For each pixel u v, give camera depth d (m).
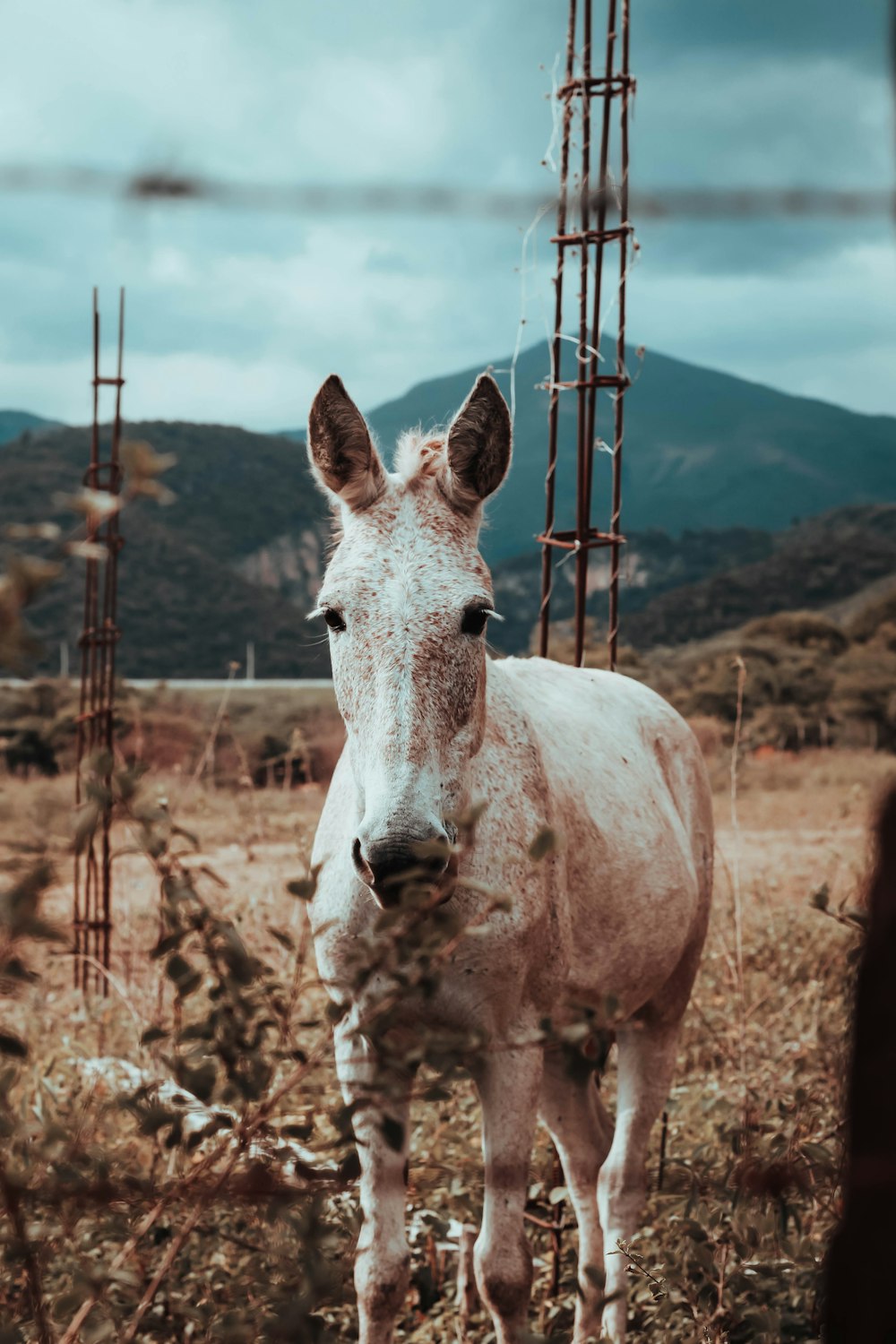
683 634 55.16
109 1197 1.59
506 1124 3.03
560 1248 3.76
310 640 3.26
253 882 7.16
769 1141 3.07
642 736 4.18
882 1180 0.98
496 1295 2.94
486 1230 2.99
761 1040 4.82
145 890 7.64
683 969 4.13
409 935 1.71
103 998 5.34
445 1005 2.98
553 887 3.16
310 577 79.69
